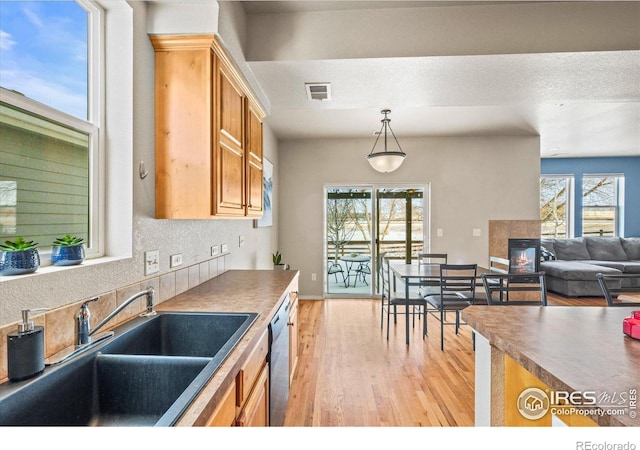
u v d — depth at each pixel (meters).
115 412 1.10
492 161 5.42
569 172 7.15
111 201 1.53
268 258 4.85
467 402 2.38
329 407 2.31
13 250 1.00
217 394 0.90
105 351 1.18
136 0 1.58
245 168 2.29
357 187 5.71
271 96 2.87
